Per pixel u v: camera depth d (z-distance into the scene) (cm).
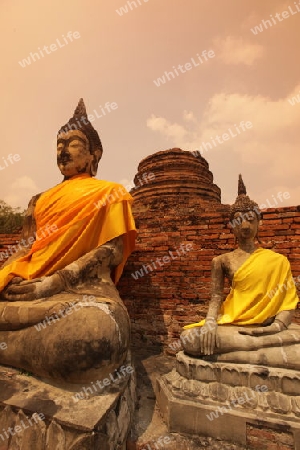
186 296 538
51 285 365
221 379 304
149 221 605
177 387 311
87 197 431
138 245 595
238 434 276
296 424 260
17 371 333
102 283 397
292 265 483
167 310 545
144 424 312
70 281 376
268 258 361
